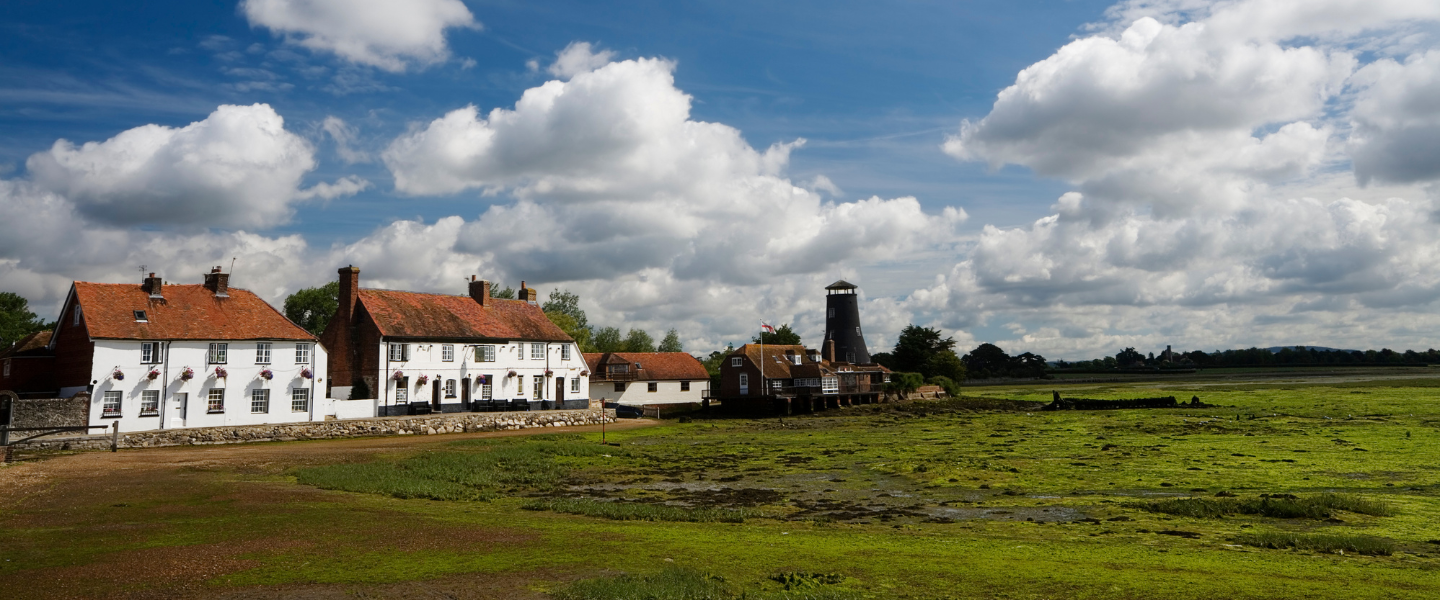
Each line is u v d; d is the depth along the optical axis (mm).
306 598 12500
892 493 28562
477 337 65250
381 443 47688
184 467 34125
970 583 13672
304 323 98375
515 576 13961
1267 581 13836
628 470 35938
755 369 88438
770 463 38688
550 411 65000
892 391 102875
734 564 15133
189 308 50625
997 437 54031
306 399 53875
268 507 22812
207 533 18234
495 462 37594
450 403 63188
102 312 46719
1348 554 16953
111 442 42688
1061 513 23812
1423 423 55500
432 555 15734
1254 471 33344
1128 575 14289
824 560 15555
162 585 13211
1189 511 23328
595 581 13250
